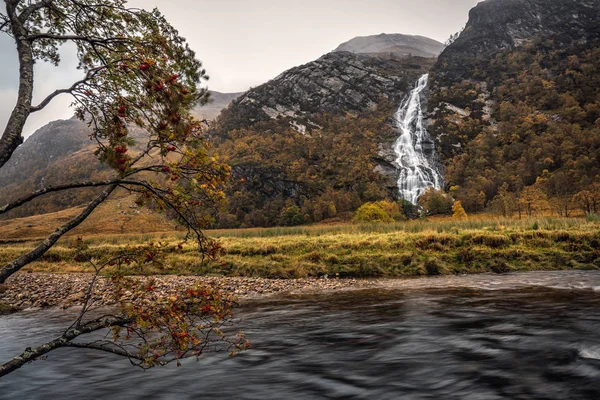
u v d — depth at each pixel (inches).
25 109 127.6
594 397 215.0
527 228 1141.1
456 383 248.7
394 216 4328.3
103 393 262.4
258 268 922.7
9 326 511.5
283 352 339.6
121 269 160.2
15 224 5477.4
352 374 277.7
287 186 6958.7
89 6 153.0
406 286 727.1
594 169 5452.8
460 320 424.2
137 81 143.8
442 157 7810.0
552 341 323.9
